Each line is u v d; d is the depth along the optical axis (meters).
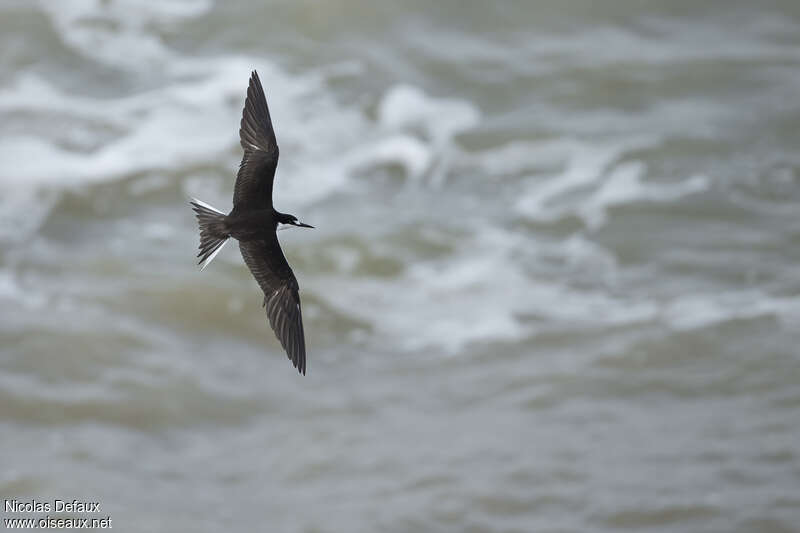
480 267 23.00
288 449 18.09
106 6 29.64
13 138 25.97
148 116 26.92
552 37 30.28
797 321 20.84
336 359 20.55
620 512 16.53
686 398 19.23
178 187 25.14
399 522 16.38
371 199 25.12
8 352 19.55
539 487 17.06
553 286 22.48
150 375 19.44
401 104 27.86
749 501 16.64
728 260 22.88
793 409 18.70
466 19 30.38
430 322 21.50
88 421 18.41
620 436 18.28
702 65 29.25
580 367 20.02
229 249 23.11
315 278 22.58
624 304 21.80
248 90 9.95
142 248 23.14
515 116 27.64
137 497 16.80
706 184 25.19
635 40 30.34
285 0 29.97
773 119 27.36
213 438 18.39
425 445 18.14
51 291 21.42
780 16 31.16
